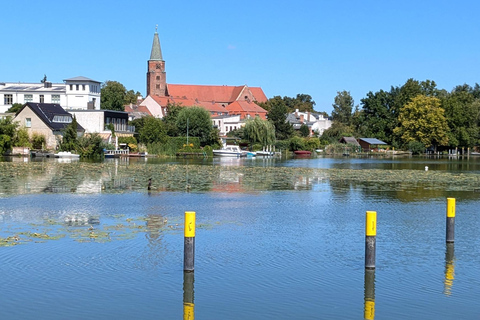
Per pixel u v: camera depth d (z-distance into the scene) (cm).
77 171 7881
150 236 3275
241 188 5984
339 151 18562
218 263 2764
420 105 18012
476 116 17925
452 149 18625
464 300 2300
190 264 2602
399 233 3494
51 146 12875
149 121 14988
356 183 6656
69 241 3128
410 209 4500
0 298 2262
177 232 3403
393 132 19150
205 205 4644
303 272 2639
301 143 18438
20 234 3288
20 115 12975
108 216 3991
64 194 5222
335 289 2417
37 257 2803
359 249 3067
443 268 2719
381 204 4794
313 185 6384
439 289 2427
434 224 3806
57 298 2273
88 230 3431
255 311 2170
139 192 5484
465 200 5056
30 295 2300
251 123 17300
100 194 5269
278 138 19650
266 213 4238
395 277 2577
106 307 2191
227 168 9156
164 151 14350
